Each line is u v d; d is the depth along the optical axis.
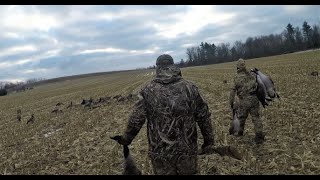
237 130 10.57
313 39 129.75
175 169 5.06
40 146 12.78
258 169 7.87
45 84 141.88
